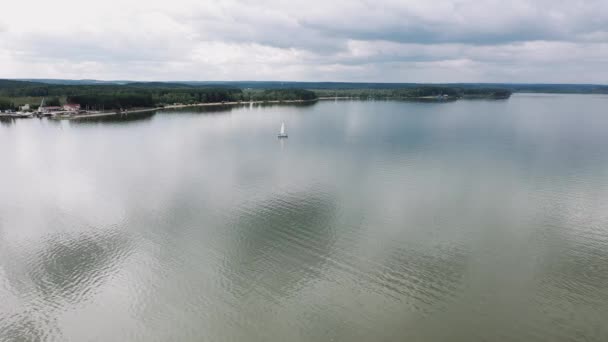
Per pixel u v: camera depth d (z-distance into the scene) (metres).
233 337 34.56
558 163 93.38
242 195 69.44
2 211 62.12
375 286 41.72
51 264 46.09
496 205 64.38
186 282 42.44
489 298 39.75
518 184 75.81
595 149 111.19
